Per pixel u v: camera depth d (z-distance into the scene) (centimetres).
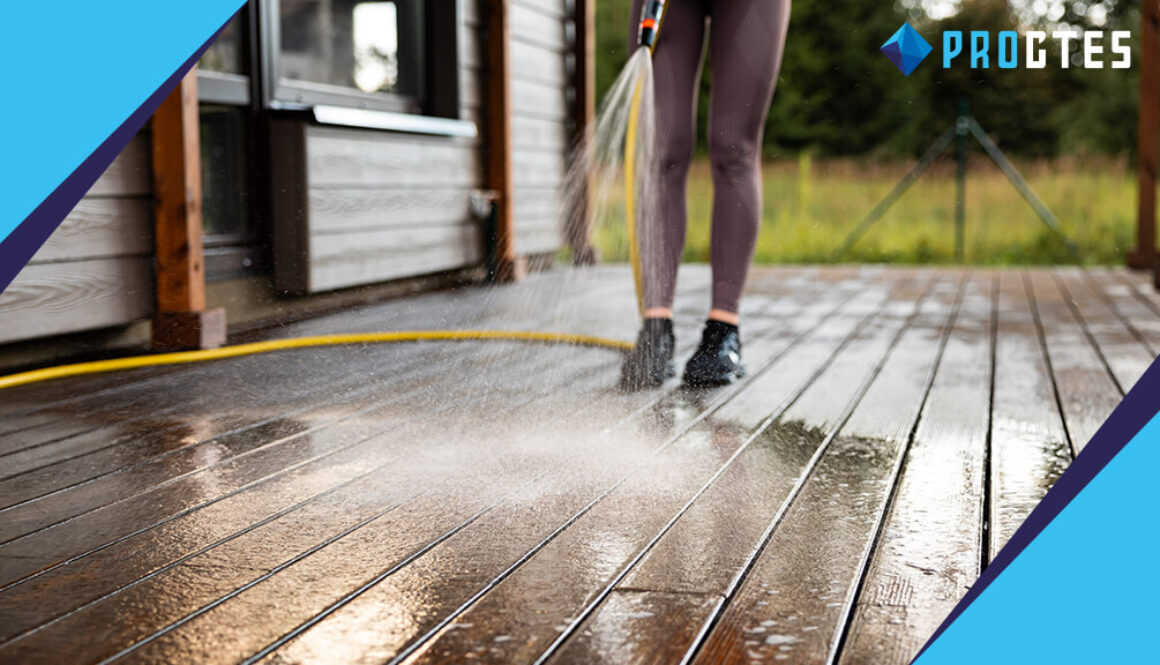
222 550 143
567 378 275
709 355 269
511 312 425
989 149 868
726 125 269
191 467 188
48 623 119
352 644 113
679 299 475
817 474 181
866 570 135
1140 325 392
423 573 134
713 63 272
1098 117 1484
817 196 1226
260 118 400
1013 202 1148
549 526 153
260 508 163
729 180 272
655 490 171
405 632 116
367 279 446
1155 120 636
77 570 136
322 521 156
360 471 184
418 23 514
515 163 590
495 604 124
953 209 1143
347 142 429
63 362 307
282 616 120
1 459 195
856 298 491
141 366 297
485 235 551
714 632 116
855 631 116
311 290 406
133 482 179
